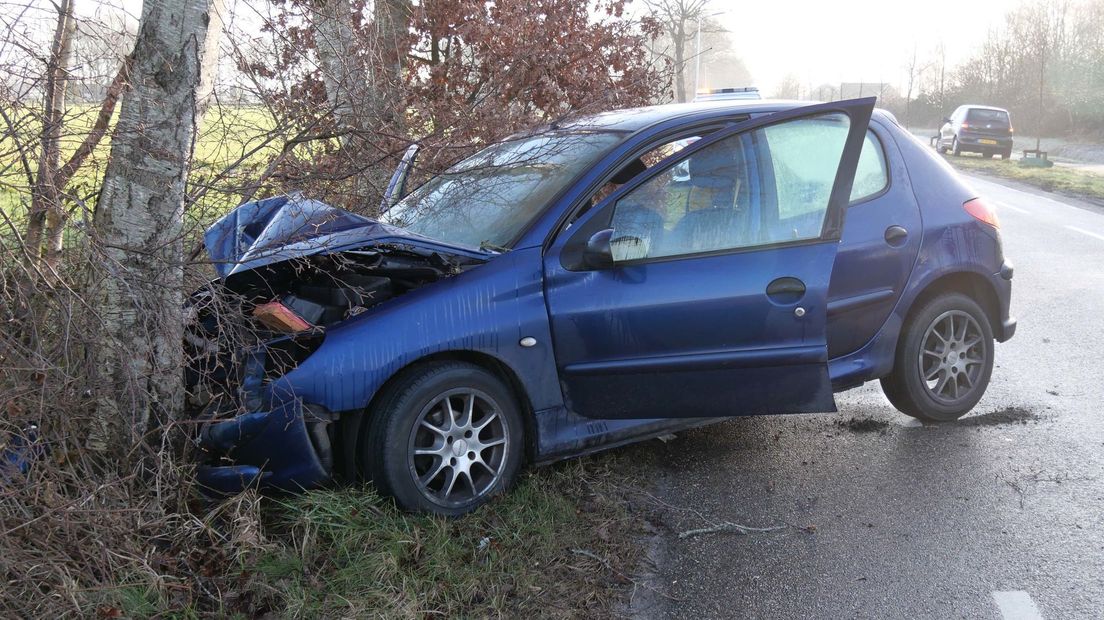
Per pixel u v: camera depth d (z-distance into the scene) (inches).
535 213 163.0
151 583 118.4
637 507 161.3
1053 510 155.6
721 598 131.6
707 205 163.5
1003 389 224.7
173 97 133.8
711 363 159.8
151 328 135.6
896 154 192.5
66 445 125.7
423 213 183.0
